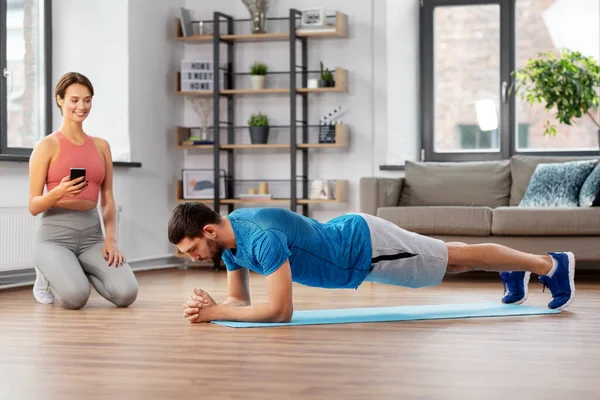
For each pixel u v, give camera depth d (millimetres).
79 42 6805
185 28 7398
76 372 2688
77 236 4555
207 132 7500
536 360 2850
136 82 6918
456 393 2359
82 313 4223
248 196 7254
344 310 4156
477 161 7184
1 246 5547
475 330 3521
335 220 3793
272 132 7516
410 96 7211
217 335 3406
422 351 3029
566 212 5656
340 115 7359
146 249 7086
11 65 6227
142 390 2416
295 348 3098
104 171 4652
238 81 7609
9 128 6176
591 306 4336
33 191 4441
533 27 7137
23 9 6371
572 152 7000
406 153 7207
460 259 3871
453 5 7262
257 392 2379
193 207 3477
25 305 4609
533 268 4051
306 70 7398
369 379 2549
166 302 4699
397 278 3789
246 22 7562
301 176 7383
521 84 6824
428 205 6637
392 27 7184
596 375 2600
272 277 3574
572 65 6539
